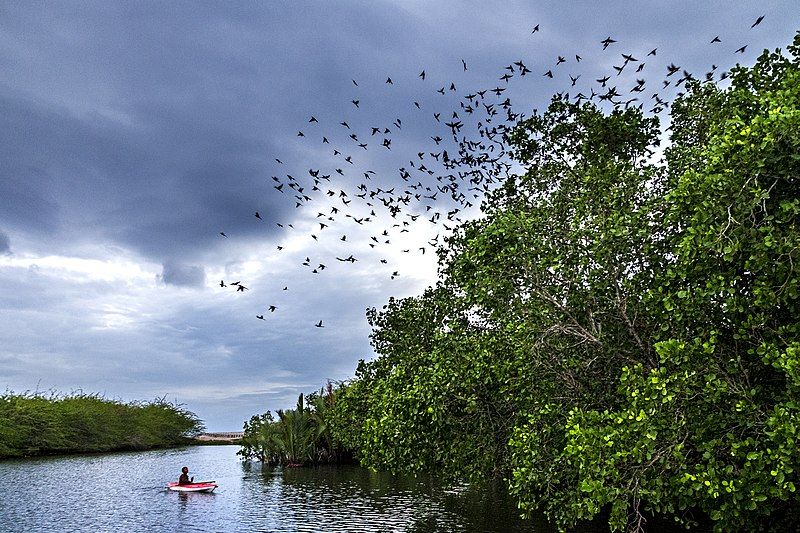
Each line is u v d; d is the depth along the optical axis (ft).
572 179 51.85
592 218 45.06
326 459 168.25
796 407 27.99
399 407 49.44
